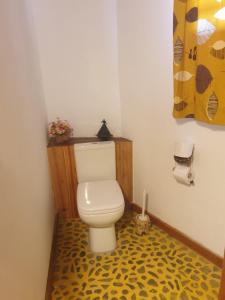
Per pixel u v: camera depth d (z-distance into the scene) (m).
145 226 1.87
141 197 2.11
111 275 1.50
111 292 1.37
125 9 1.84
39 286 1.17
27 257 1.00
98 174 2.01
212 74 1.21
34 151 1.37
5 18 0.99
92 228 1.67
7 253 0.77
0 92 0.84
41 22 1.89
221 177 1.38
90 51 2.03
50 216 1.76
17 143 1.01
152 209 2.01
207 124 1.38
